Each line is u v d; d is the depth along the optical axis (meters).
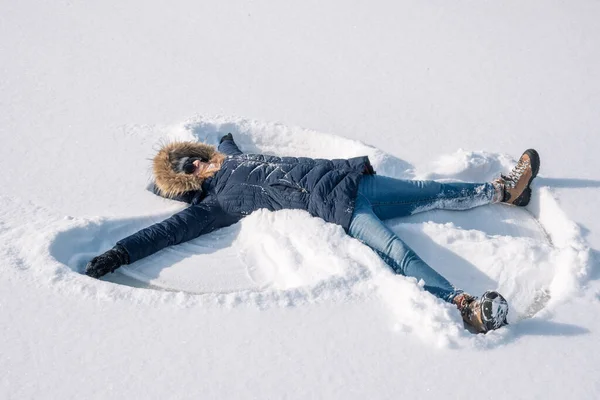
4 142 4.85
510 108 5.58
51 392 2.91
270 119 5.29
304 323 3.31
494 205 4.47
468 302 3.36
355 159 4.10
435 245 3.97
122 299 3.43
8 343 3.15
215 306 3.39
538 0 7.58
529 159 4.32
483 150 4.97
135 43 6.46
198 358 3.10
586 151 5.00
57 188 4.37
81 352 3.12
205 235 4.09
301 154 5.04
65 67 5.98
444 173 4.66
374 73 6.10
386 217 4.21
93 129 5.08
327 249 3.73
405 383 3.00
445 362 3.11
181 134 4.92
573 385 3.01
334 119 5.35
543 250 3.84
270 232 3.96
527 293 3.74
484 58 6.39
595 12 7.34
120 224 4.05
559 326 3.34
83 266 3.81
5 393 2.89
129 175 4.55
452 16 7.23
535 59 6.39
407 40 6.72
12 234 3.83
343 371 3.05
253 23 6.97
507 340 3.24
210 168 4.22
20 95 5.50
